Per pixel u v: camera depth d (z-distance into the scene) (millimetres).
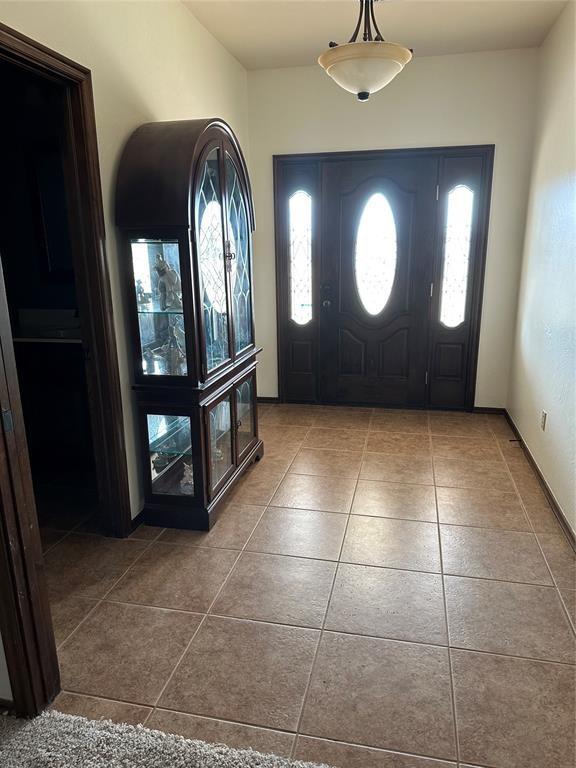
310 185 4328
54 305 3225
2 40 1717
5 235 3162
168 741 1528
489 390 4414
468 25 3359
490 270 4195
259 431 4102
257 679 1755
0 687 1622
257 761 1464
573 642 1898
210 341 2656
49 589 2232
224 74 3717
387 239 4305
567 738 1533
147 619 2049
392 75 2295
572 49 2895
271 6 3043
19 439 1515
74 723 1595
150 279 2494
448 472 3312
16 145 2986
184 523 2693
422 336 4430
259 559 2428
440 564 2365
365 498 2984
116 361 2457
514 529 2646
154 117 2734
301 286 4551
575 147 2756
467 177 4074
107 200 2348
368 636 1940
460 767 1452
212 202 2611
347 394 4695
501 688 1706
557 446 2840
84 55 2152
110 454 2520
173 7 2908
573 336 2645
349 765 1458
